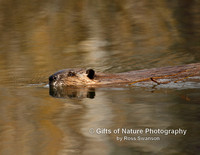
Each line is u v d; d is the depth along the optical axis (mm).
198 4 46031
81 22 39500
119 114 14875
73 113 15203
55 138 12797
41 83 20562
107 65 24688
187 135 12562
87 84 18953
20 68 24422
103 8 45406
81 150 11867
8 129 13711
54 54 28328
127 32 35625
